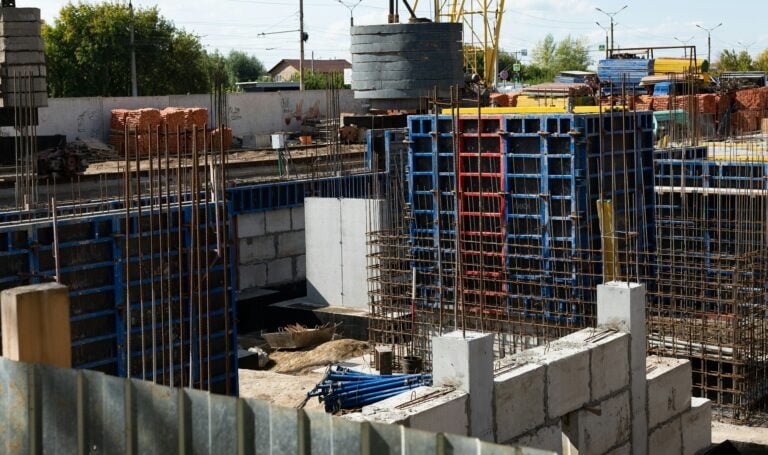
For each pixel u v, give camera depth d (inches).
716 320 739.4
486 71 2549.2
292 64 5344.5
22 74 1088.2
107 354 663.1
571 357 502.6
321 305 1032.2
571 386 503.2
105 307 659.4
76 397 274.1
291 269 1163.9
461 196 790.5
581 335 537.0
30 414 277.6
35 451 278.2
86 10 3014.3
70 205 838.5
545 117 764.0
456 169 575.2
